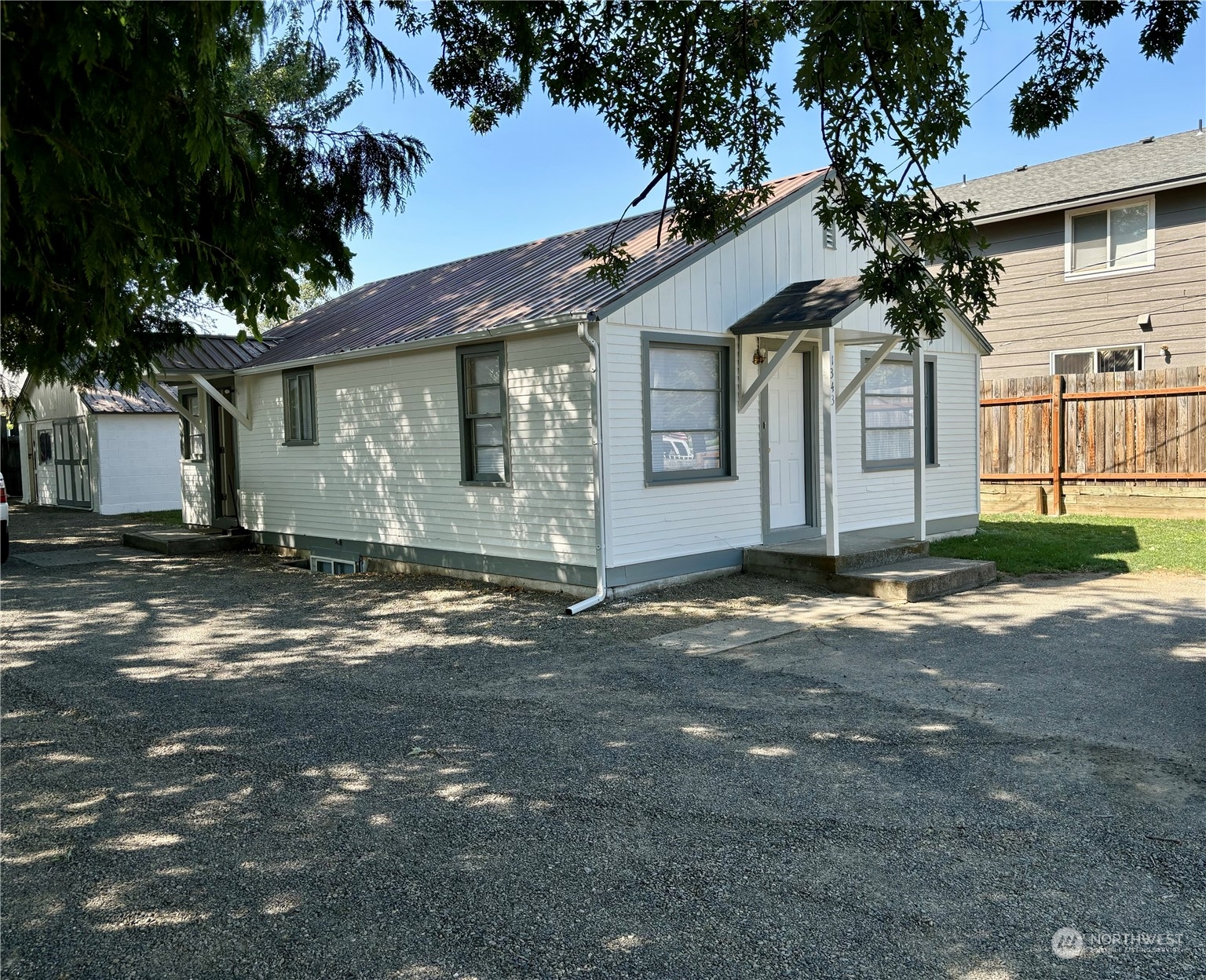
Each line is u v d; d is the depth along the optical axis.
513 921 3.36
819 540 11.05
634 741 5.27
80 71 3.69
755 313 10.39
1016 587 9.70
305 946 3.22
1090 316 17.02
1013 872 3.65
